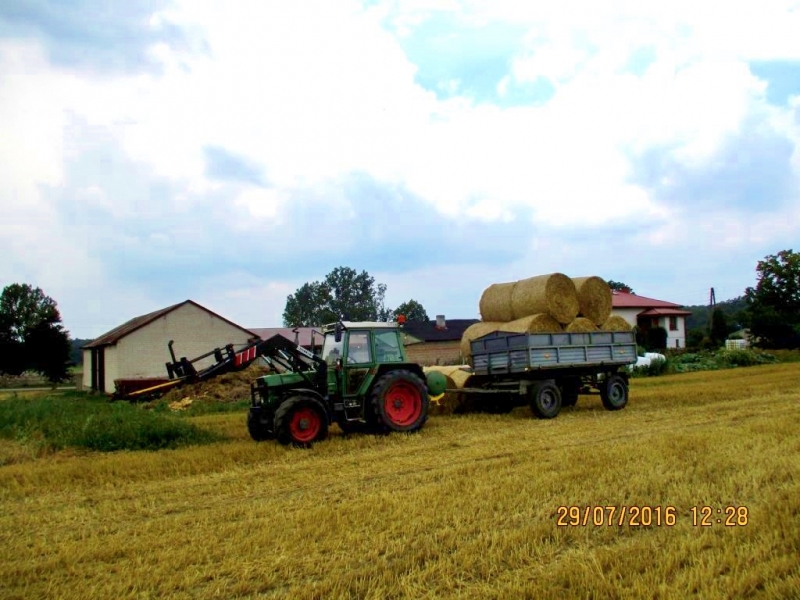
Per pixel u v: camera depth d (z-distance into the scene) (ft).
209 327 108.27
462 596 14.62
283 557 17.38
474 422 43.19
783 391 55.88
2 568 17.48
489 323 52.29
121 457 32.22
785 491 21.36
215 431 40.93
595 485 23.25
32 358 159.94
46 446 34.91
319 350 44.19
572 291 48.11
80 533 20.56
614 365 49.24
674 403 51.01
